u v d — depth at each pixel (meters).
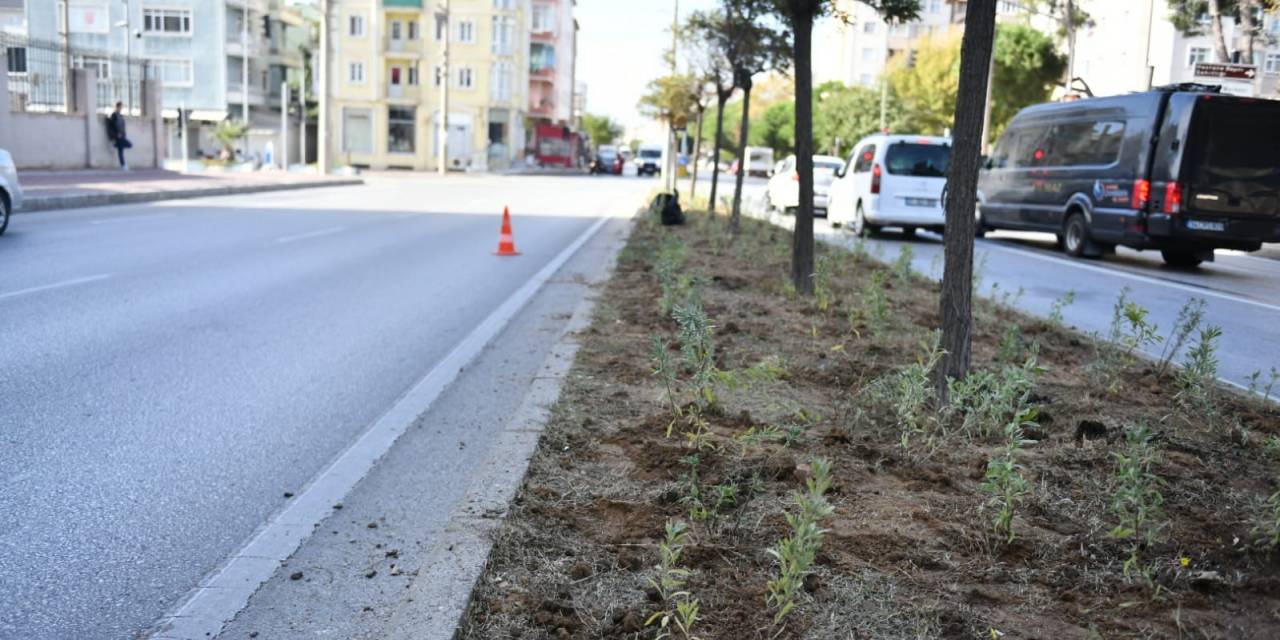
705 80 26.19
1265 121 16.28
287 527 4.49
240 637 3.46
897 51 108.31
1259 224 16.47
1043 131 20.30
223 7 70.38
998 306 10.13
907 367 6.77
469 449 5.70
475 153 72.44
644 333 8.30
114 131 34.53
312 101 78.38
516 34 77.81
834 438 5.16
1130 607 3.46
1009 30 60.72
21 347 7.87
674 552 3.48
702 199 29.80
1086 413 5.93
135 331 8.66
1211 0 28.20
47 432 5.78
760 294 10.35
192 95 71.31
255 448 5.65
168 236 16.52
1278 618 3.42
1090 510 4.31
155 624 3.59
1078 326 10.27
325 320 9.59
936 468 4.78
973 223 5.71
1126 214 17.05
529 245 17.42
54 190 24.05
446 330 9.21
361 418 6.30
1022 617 3.40
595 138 162.75
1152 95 16.97
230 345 8.30
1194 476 4.84
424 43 74.62
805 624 3.30
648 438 5.27
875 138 22.61
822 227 24.89
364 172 62.34
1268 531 3.95
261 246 15.59
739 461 4.79
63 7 57.22
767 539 3.96
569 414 5.71
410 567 4.07
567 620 3.33
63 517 4.55
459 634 3.29
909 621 3.33
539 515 4.24
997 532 4.01
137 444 5.64
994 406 5.29
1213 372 6.39
